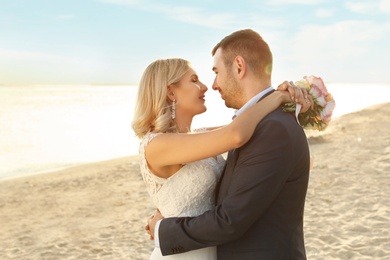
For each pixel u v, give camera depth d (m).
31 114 37.03
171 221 2.20
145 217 7.94
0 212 8.99
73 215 8.45
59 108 44.62
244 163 2.09
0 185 11.56
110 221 7.86
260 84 2.24
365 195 7.50
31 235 7.37
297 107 2.17
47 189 10.88
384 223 6.11
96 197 9.76
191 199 2.41
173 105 2.45
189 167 2.42
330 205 7.20
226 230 2.03
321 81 2.29
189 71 2.47
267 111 2.13
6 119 32.28
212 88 2.38
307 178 2.18
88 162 15.63
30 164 15.47
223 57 2.29
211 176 2.46
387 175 8.62
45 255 6.38
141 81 2.47
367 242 5.55
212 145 2.12
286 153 2.04
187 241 2.14
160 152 2.29
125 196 9.62
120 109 44.53
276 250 2.07
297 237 2.16
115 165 13.59
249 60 2.22
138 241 6.69
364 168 9.38
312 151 12.12
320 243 5.70
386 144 11.83
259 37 2.27
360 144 12.34
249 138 2.08
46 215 8.60
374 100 47.34
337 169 9.52
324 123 2.30
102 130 26.36
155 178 2.41
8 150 18.72
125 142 21.08
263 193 2.02
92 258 6.12
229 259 2.13
